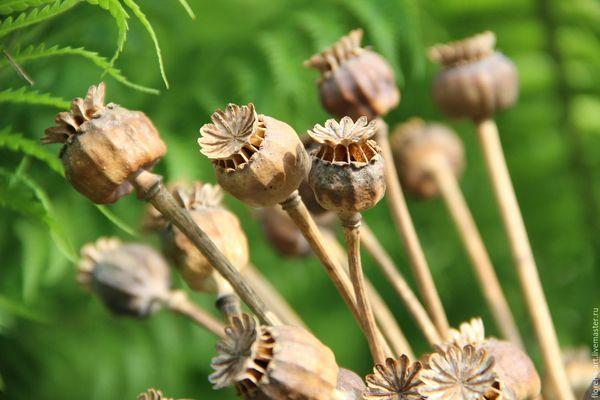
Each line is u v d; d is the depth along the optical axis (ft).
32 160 3.49
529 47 4.48
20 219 3.59
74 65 3.45
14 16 2.90
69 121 2.52
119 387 4.02
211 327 3.06
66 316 3.88
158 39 3.64
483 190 4.57
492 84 3.14
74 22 3.36
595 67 4.47
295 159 2.52
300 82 3.76
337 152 2.50
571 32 4.41
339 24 3.80
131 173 2.52
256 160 2.50
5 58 2.74
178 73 3.80
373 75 2.89
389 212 4.40
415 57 3.75
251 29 3.88
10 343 3.62
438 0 4.29
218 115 2.52
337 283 2.60
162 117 3.75
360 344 4.38
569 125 4.55
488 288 3.22
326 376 2.40
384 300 4.41
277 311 3.14
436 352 2.54
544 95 4.53
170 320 4.10
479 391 2.44
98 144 2.51
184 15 3.77
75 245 3.64
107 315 3.96
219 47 3.87
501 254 4.54
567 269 4.60
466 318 4.44
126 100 3.65
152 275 3.05
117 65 3.56
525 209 4.67
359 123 2.50
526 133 4.59
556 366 2.99
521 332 4.42
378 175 2.50
